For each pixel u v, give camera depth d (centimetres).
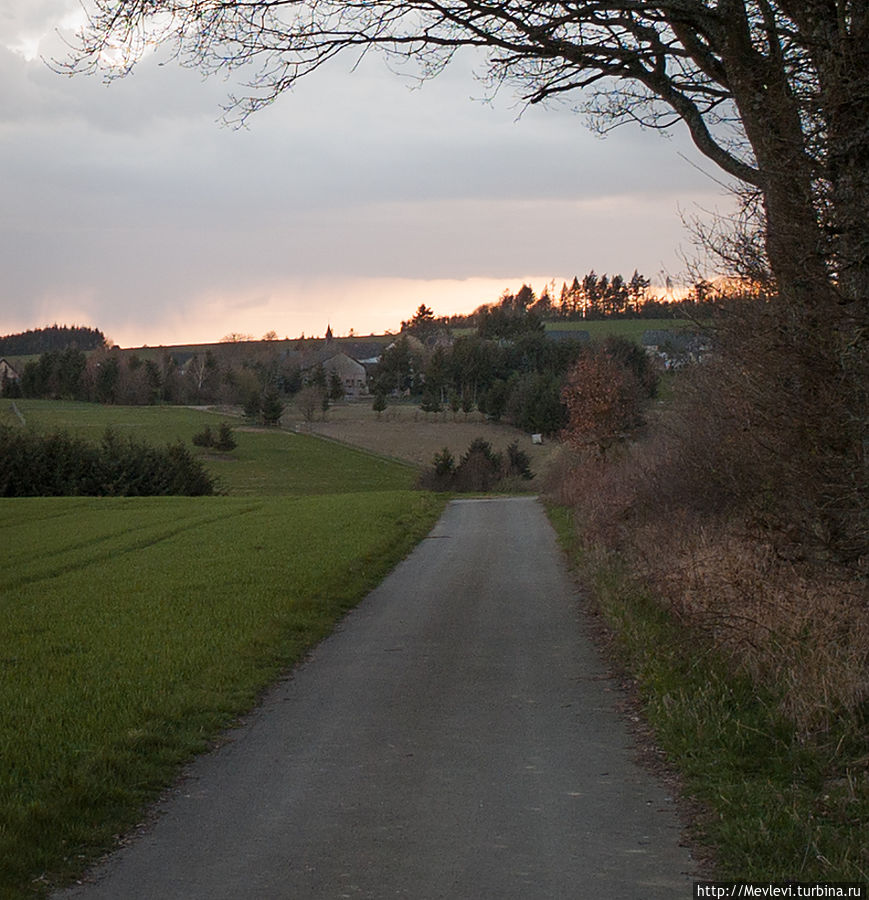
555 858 511
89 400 12975
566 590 1599
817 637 790
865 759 609
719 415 988
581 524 2389
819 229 655
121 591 1555
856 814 541
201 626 1198
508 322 13425
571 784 633
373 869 501
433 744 734
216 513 3475
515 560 2061
